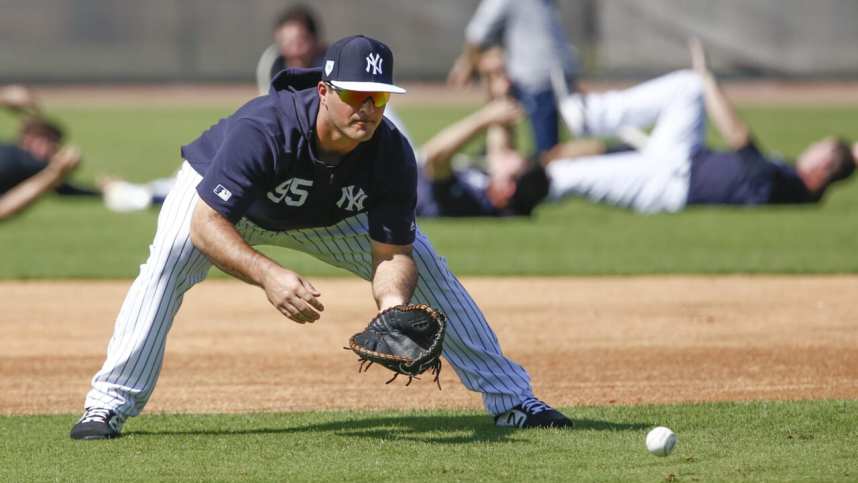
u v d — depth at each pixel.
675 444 15.37
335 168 15.70
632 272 32.75
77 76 101.25
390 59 15.20
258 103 15.76
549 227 41.88
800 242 37.59
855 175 57.50
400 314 15.09
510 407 17.48
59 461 15.48
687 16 91.88
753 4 93.31
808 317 26.59
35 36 100.62
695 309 27.75
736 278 31.97
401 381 21.09
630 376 21.25
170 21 101.06
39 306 28.80
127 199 46.59
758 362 22.22
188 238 16.44
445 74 100.06
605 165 43.97
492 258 35.09
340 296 29.92
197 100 93.50
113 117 83.19
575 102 44.78
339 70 14.93
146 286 16.73
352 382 21.05
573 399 19.55
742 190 44.28
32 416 18.48
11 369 22.30
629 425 17.36
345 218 16.66
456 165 48.94
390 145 15.86
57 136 43.25
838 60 94.56
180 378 21.41
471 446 16.11
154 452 15.93
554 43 47.38
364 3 99.00
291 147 15.38
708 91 44.00
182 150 16.67
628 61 91.44
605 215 45.19
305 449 16.03
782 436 16.42
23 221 44.25
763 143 65.31
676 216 44.03
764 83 94.44
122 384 16.89
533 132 48.19
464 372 17.53
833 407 18.23
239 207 15.35
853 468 14.66
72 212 47.09
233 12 100.75
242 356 23.23
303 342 24.53
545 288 30.75
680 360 22.48
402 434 16.95
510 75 47.53
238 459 15.49
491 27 47.56
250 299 29.62
